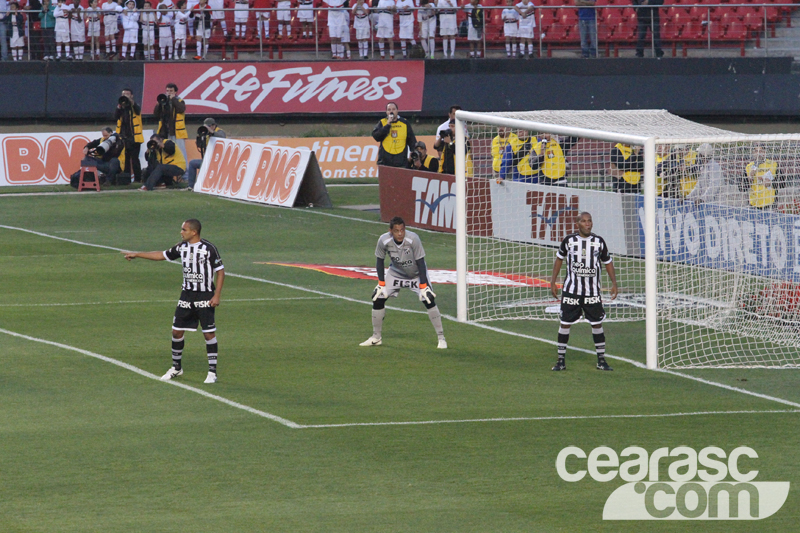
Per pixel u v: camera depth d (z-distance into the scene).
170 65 125.81
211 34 129.25
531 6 126.56
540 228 73.06
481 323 55.97
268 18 128.75
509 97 126.69
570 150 71.38
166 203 101.94
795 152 56.38
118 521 27.36
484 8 125.50
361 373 44.75
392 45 127.62
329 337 51.72
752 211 56.50
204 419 37.31
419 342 51.06
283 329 53.31
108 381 42.72
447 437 35.22
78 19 125.75
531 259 73.00
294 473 31.39
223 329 53.12
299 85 127.00
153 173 110.88
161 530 26.72
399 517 27.78
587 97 126.12
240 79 126.50
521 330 54.41
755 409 39.44
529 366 46.56
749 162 56.41
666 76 125.94
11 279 66.25
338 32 128.25
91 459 32.62
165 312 56.69
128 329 52.47
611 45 128.00
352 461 32.59
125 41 126.31
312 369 45.34
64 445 34.12
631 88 125.75
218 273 42.53
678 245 56.03
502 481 30.81
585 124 58.56
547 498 29.42
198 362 46.31
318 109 126.94
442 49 129.00
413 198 90.06
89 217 93.81
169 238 83.62
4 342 49.28
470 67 127.12
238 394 40.94
